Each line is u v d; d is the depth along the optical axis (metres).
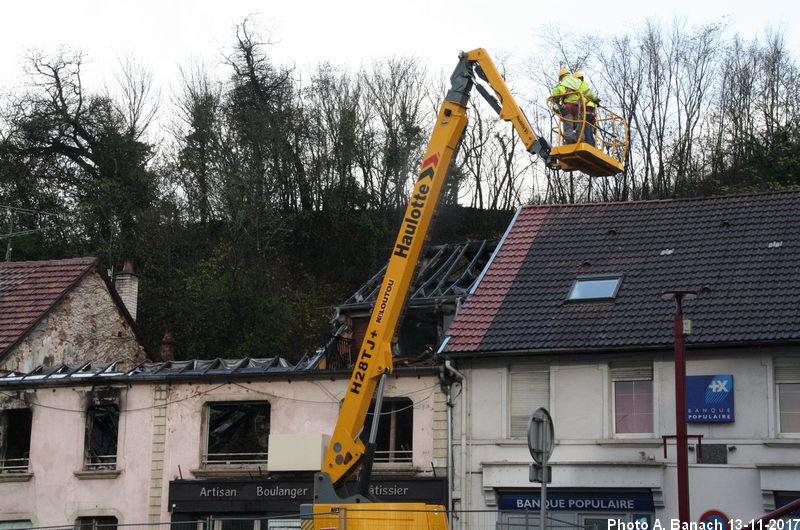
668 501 27.66
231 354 49.62
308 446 30.09
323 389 30.97
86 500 31.84
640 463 27.89
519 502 28.88
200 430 31.56
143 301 52.25
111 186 57.66
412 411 30.56
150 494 31.45
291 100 64.25
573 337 29.22
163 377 31.94
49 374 33.50
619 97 61.88
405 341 33.41
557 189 61.59
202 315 50.59
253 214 56.16
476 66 24.67
